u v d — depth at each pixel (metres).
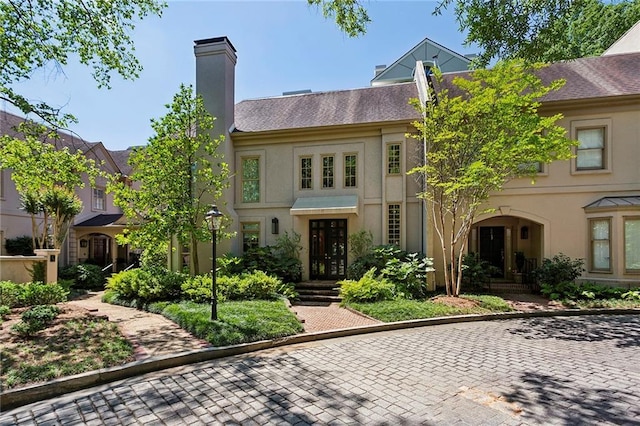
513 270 16.05
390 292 11.63
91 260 21.34
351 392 5.02
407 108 15.57
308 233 15.41
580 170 13.40
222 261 13.60
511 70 10.09
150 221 12.65
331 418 4.27
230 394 5.04
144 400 4.88
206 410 4.55
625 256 12.24
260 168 16.00
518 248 15.77
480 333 8.43
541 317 10.23
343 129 15.12
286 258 14.85
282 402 4.73
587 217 13.17
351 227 14.99
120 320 9.29
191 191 13.46
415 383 5.31
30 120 10.10
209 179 13.16
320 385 5.30
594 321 9.58
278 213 15.73
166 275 12.20
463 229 11.83
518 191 13.76
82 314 9.21
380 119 15.14
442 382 5.33
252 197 16.14
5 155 9.98
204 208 13.04
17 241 17.45
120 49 10.57
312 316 10.18
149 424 4.22
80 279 16.27
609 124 13.16
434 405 4.57
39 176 10.56
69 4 9.38
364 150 15.17
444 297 11.59
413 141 14.55
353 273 13.55
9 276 11.57
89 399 4.96
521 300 11.87
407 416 4.29
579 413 4.31
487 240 16.66
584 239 13.23
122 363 6.02
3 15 8.77
